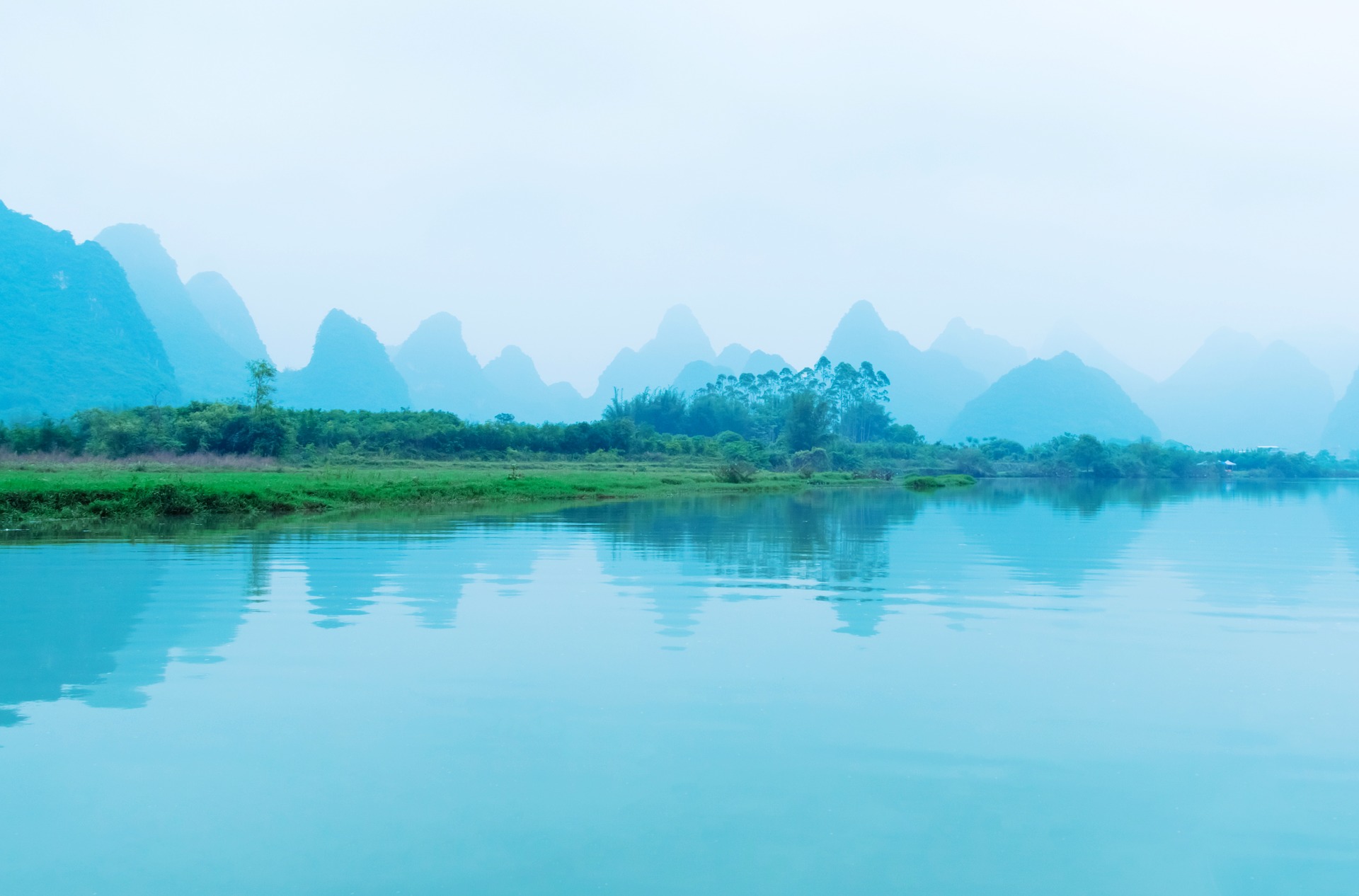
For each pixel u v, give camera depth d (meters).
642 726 5.54
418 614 8.97
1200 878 3.78
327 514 21.83
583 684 6.42
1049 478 82.69
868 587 11.04
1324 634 8.45
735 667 6.93
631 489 34.06
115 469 32.44
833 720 5.68
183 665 6.88
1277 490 56.25
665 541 16.14
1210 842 4.12
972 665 7.10
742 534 17.73
